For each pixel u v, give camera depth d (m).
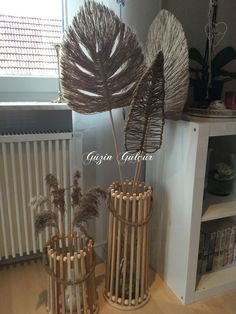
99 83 1.12
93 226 1.63
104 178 1.56
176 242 1.34
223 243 1.46
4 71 1.49
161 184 1.40
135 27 1.39
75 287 1.16
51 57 1.55
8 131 1.40
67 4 1.42
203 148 1.15
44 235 1.48
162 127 1.14
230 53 1.38
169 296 1.38
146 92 1.03
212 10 1.40
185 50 1.11
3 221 1.39
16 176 1.37
